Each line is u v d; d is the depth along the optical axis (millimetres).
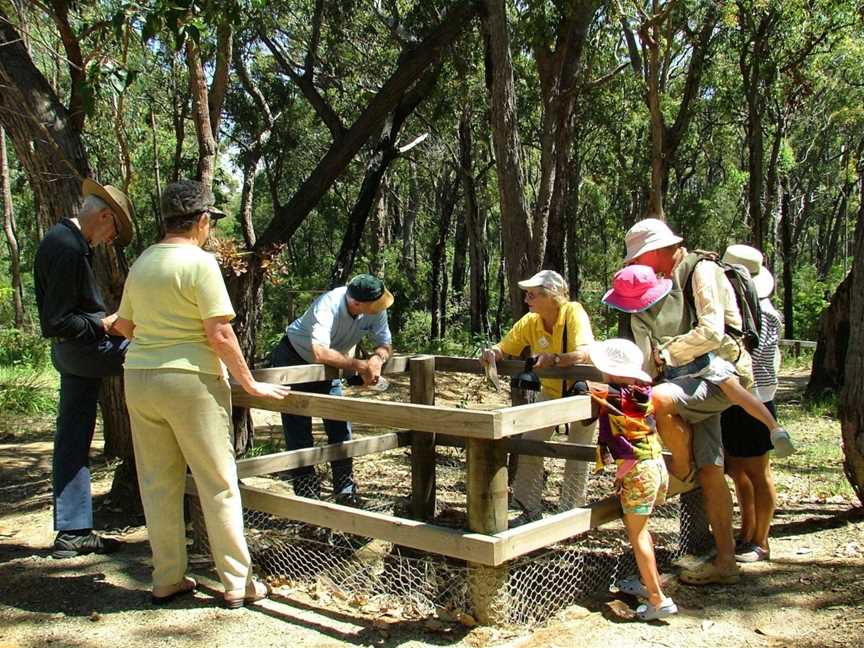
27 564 4566
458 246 36469
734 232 28969
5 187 19578
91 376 4609
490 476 3580
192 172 21844
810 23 18828
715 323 3961
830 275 33156
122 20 5566
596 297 33281
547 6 9898
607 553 4359
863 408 5051
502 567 3668
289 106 21922
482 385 12086
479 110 22734
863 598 3951
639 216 27562
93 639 3631
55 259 4371
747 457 4523
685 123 19281
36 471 7328
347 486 5395
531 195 30375
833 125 32250
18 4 6312
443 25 8367
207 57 8062
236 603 3945
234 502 3920
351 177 29234
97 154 13984
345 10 17203
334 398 3982
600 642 3586
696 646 3555
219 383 3828
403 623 3760
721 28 18297
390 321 32125
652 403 3961
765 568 4473
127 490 5652
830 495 6027
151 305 3744
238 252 7723
